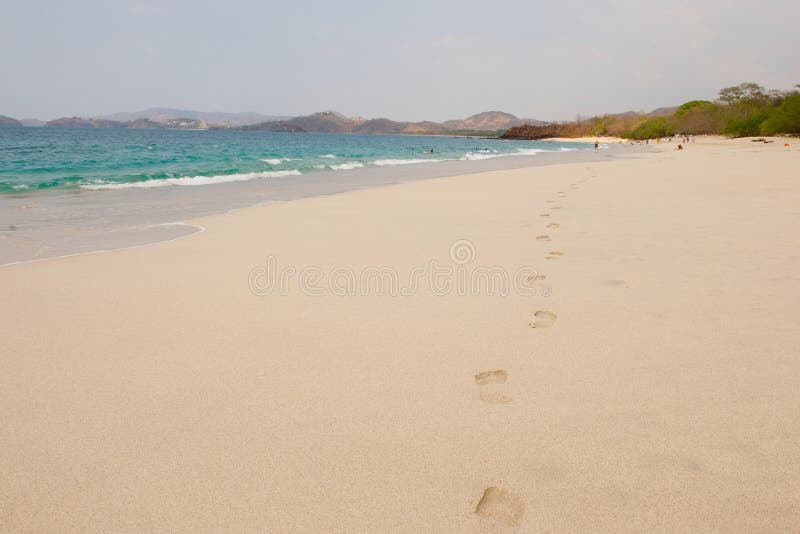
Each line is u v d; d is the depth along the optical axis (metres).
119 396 2.26
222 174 15.09
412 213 7.45
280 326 3.08
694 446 1.84
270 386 2.34
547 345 2.75
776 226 5.82
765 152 31.39
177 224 6.65
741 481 1.66
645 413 2.06
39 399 2.23
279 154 29.95
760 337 2.75
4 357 2.64
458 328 3.02
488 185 11.64
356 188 11.55
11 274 4.20
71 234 5.99
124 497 1.64
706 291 3.55
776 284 3.66
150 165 18.58
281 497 1.63
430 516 1.54
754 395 2.17
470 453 1.83
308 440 1.93
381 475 1.73
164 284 3.94
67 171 15.57
